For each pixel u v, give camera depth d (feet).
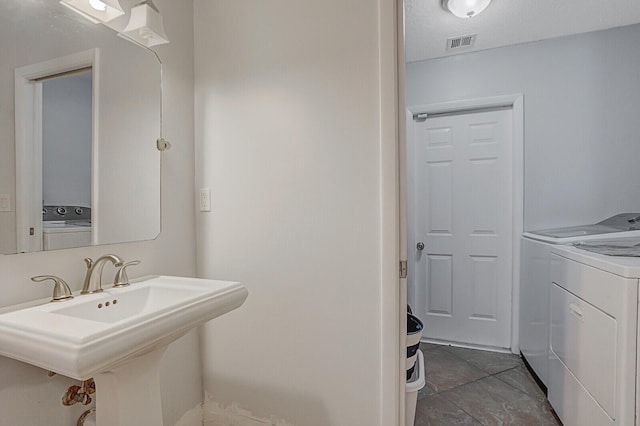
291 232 4.62
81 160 3.60
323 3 4.39
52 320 2.56
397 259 4.11
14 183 3.04
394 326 4.09
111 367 2.57
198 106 5.16
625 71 7.38
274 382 4.75
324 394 4.47
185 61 5.00
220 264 5.07
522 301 7.80
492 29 7.39
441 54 8.53
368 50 4.17
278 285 4.71
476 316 8.69
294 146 4.58
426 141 9.05
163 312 2.77
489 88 8.32
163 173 4.63
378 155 4.16
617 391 3.79
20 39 3.09
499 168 8.44
